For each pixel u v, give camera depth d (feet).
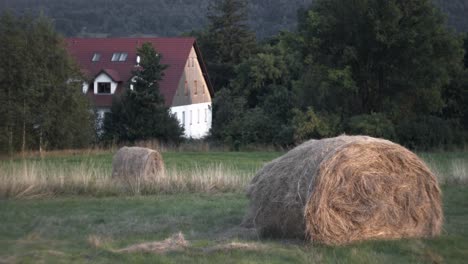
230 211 85.40
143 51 289.12
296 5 550.36
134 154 125.80
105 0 580.71
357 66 256.32
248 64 381.81
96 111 289.12
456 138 247.50
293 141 251.80
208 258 55.62
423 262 56.34
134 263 54.19
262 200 67.41
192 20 576.61
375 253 58.65
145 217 81.20
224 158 200.44
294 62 372.99
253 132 262.06
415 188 66.49
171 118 286.05
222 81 453.17
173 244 59.77
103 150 234.38
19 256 56.59
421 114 258.98
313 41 251.80
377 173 64.80
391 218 65.21
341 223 62.90
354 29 247.09
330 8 255.50
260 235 66.80
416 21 242.78
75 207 90.58
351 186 63.57
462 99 269.23
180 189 109.81
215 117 344.69
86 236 67.26
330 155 63.41
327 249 60.34
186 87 362.94
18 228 72.64
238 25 463.42
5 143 219.61
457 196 98.17
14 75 224.74
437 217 67.46
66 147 239.30
